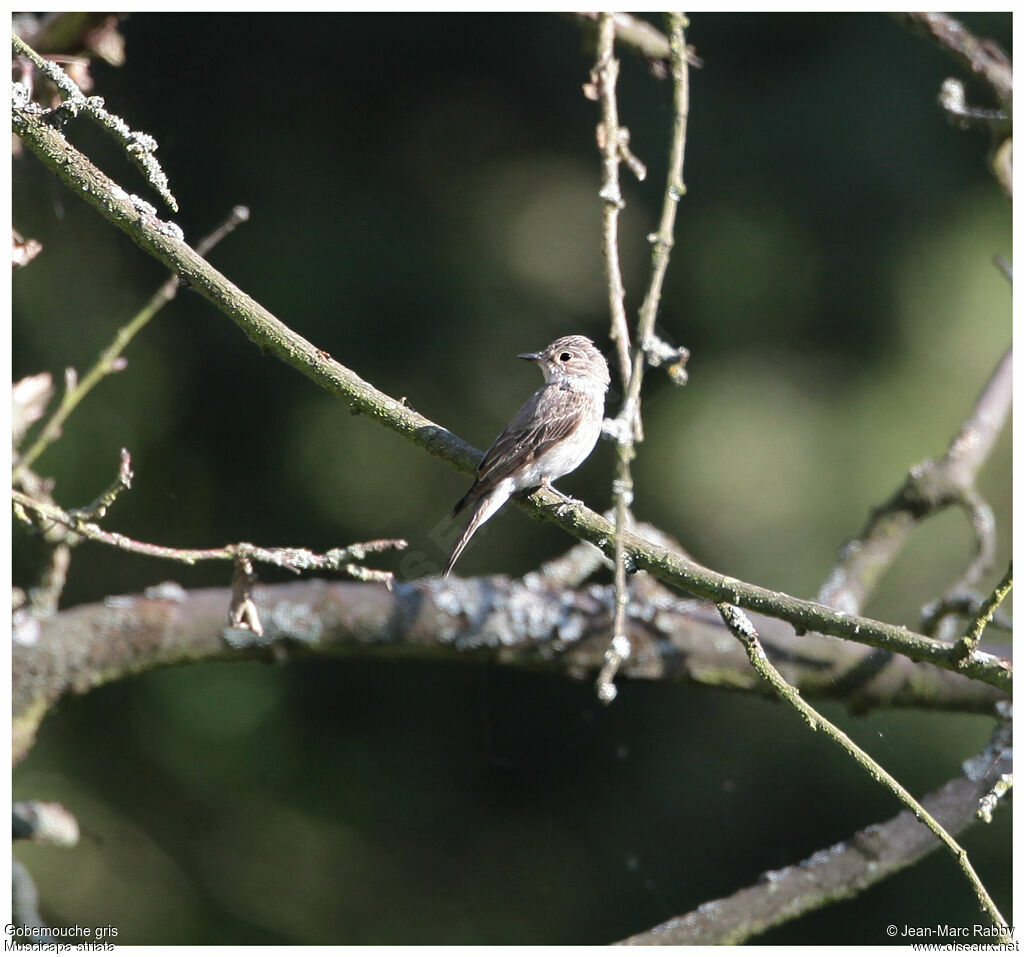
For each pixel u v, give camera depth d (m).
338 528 12.87
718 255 13.53
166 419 12.73
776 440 13.28
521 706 12.74
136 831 12.15
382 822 12.45
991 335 13.51
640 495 13.09
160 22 12.93
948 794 6.92
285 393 13.03
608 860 12.24
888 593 13.02
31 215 12.16
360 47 13.66
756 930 6.68
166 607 7.40
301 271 13.01
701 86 13.68
